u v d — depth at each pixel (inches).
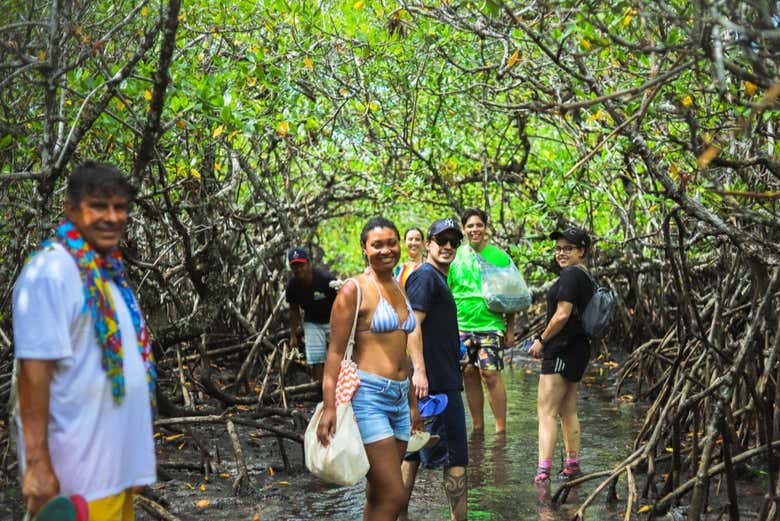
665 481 200.8
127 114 207.6
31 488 99.0
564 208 358.3
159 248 328.5
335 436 152.8
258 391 349.7
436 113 363.9
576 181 351.6
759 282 205.8
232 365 394.3
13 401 122.7
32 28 183.6
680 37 160.2
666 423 225.3
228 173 350.9
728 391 167.6
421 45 300.2
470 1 172.2
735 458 183.5
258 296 414.3
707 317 267.7
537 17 179.5
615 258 417.7
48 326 101.0
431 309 185.6
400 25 275.0
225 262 369.4
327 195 451.5
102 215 108.1
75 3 186.2
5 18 173.2
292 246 430.3
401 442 163.8
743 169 205.8
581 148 340.2
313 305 324.8
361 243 164.7
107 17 198.7
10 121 189.6
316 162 452.8
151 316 325.1
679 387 226.4
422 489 224.5
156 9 222.5
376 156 399.5
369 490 159.0
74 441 102.9
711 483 212.1
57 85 171.5
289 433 244.7
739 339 237.8
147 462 112.5
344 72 302.5
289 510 204.8
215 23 250.4
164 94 159.2
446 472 187.8
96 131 215.0
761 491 207.3
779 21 109.3
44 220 174.1
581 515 188.2
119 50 213.6
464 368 284.7
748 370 215.9
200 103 200.1
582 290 218.8
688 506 195.0
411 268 274.1
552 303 225.3
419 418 174.6
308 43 286.0
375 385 156.9
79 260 105.2
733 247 250.4
